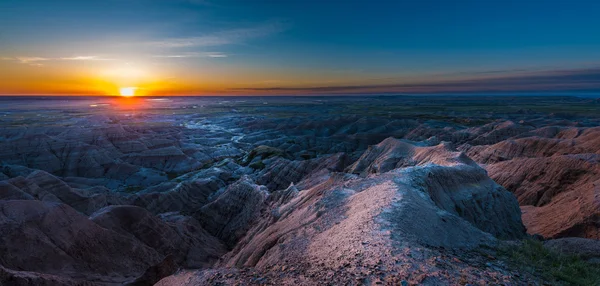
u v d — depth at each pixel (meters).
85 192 57.41
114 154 96.94
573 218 33.72
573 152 62.75
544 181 46.31
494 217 25.91
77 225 34.34
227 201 53.81
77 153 89.81
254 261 21.88
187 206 61.41
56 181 55.03
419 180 23.22
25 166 82.88
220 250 44.69
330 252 12.53
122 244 35.56
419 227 13.81
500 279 9.51
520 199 47.00
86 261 31.94
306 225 19.72
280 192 45.88
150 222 40.75
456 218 16.14
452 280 9.20
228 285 11.87
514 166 53.03
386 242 11.77
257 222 43.62
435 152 52.59
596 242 15.73
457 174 27.69
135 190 77.50
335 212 19.38
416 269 9.78
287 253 15.37
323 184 33.50
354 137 127.62
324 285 9.81
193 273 15.73
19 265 28.34
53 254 30.64
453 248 12.65
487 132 114.06
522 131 104.94
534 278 10.03
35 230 31.56
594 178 40.09
